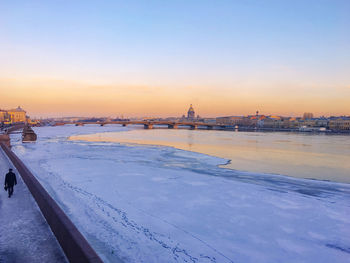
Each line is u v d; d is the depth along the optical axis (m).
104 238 11.79
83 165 33.81
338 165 45.28
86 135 120.00
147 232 12.81
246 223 14.68
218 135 142.62
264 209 17.33
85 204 16.67
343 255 11.34
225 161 45.31
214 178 27.28
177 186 22.97
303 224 14.88
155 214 15.55
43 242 9.73
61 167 32.06
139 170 30.61
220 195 20.44
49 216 11.27
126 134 134.88
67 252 8.52
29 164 34.19
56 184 22.45
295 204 18.86
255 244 12.09
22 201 14.53
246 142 94.81
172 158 45.75
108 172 28.80
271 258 10.83
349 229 14.31
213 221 14.75
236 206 17.75
